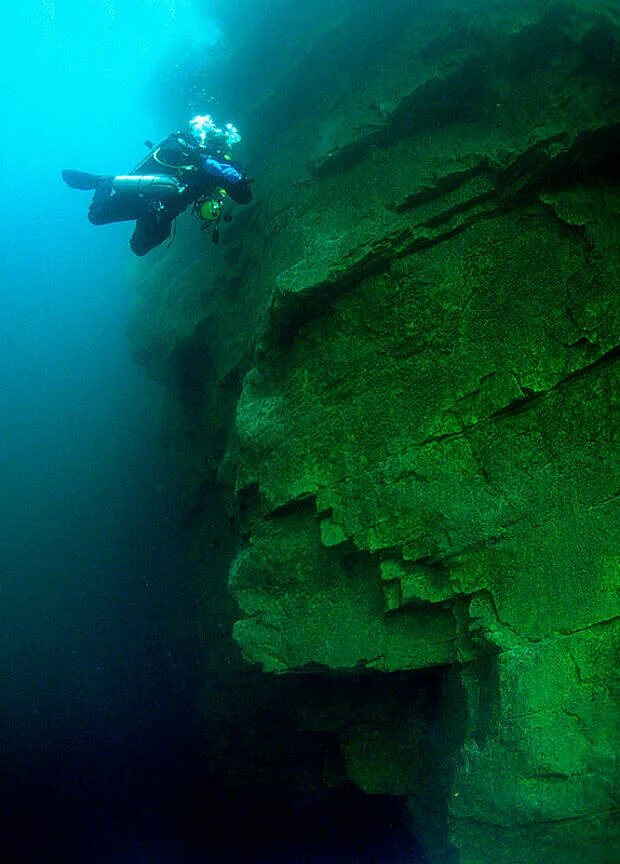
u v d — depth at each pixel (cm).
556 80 555
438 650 502
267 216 724
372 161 639
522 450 505
